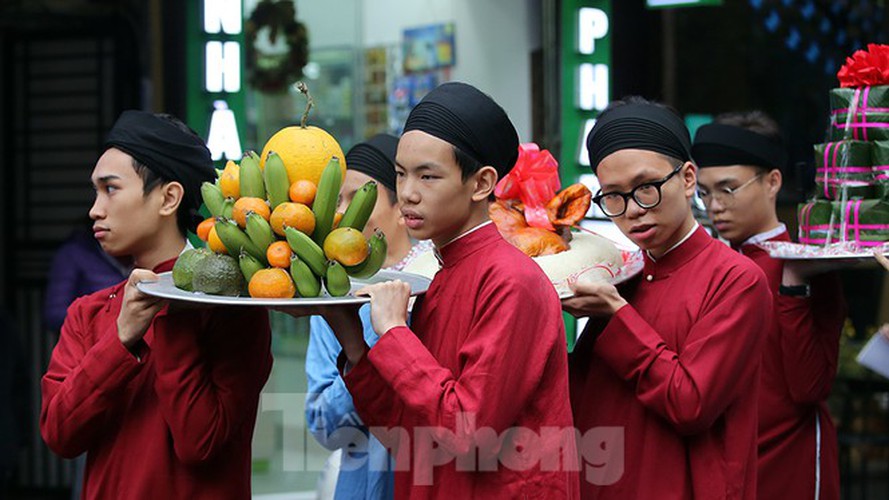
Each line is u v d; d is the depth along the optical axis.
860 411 7.17
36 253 7.14
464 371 2.62
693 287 3.14
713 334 3.05
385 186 3.73
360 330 2.75
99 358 2.79
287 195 2.69
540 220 3.23
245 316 2.88
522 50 6.35
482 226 2.78
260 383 2.94
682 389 2.99
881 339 3.64
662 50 6.42
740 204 4.16
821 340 3.90
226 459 2.93
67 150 7.07
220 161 5.96
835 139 3.68
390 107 6.64
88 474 2.96
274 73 6.40
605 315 3.11
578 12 6.13
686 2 6.07
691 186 3.18
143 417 2.90
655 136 3.10
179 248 3.07
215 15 5.98
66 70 7.02
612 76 6.24
